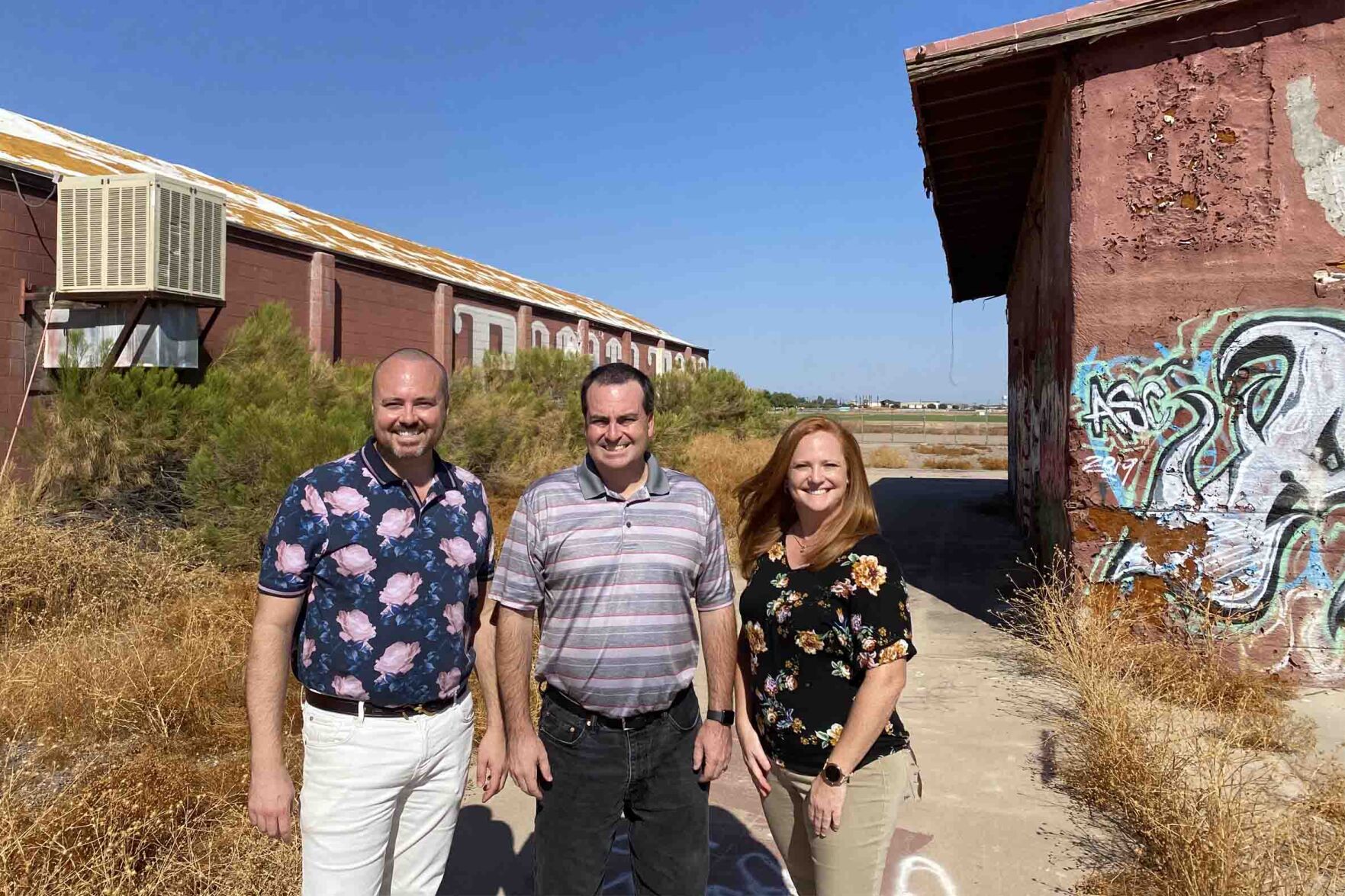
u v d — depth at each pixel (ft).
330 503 7.50
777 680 7.96
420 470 7.95
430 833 8.14
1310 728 15.01
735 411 75.00
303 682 7.70
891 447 113.29
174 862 9.73
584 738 8.19
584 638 8.02
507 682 8.22
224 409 27.02
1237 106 18.25
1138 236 18.95
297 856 10.03
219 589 21.56
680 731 8.39
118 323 27.20
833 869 7.57
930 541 37.86
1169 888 10.11
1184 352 18.61
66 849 9.19
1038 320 30.91
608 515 8.01
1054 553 23.21
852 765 7.25
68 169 29.84
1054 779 13.69
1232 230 18.31
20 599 18.99
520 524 8.10
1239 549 18.20
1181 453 18.63
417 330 51.52
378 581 7.51
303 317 41.06
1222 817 10.32
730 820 12.57
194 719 14.69
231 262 36.60
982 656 20.25
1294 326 17.88
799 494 7.81
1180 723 15.10
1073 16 18.80
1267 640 18.01
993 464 90.17
